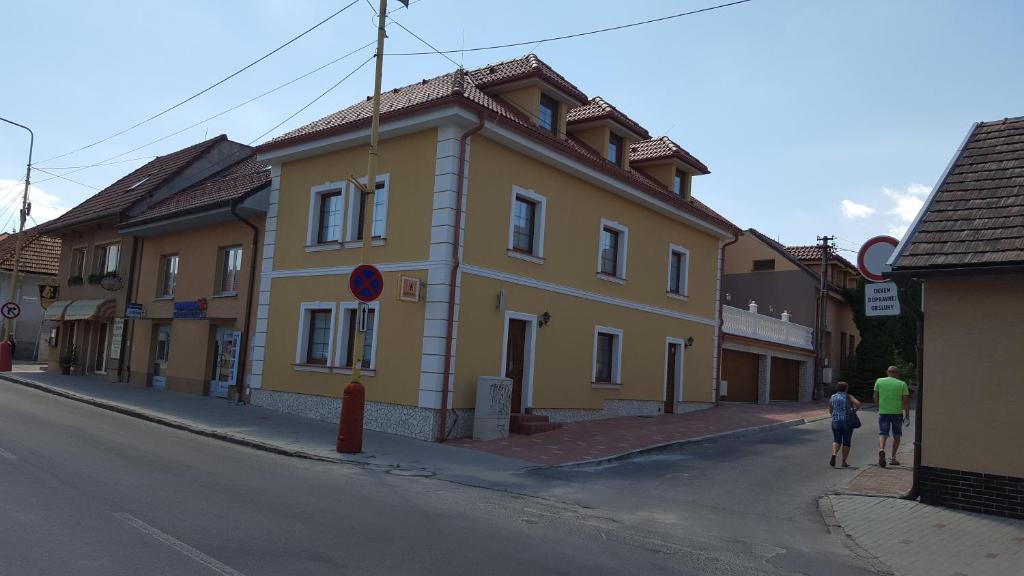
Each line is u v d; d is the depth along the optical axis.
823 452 15.70
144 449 11.25
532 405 16.83
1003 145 11.54
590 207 18.88
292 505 7.96
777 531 8.80
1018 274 9.59
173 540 6.16
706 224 23.52
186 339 21.84
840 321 37.53
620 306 19.95
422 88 18.33
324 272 17.14
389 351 15.45
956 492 9.86
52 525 6.35
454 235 14.87
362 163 16.81
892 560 7.73
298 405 17.16
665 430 17.92
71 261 29.16
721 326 25.00
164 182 25.94
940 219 10.58
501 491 10.20
